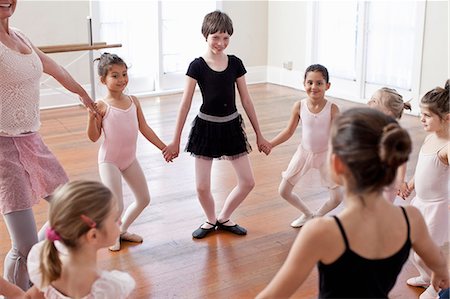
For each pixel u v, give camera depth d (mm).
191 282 3096
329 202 3629
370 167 1458
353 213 1531
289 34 7922
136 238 3543
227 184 4480
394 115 3139
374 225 1536
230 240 3574
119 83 3299
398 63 6641
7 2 2529
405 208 1622
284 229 3721
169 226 3764
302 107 3592
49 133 5789
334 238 1510
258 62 8320
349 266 1519
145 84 7523
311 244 1517
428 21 6211
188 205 4098
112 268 3236
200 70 3439
